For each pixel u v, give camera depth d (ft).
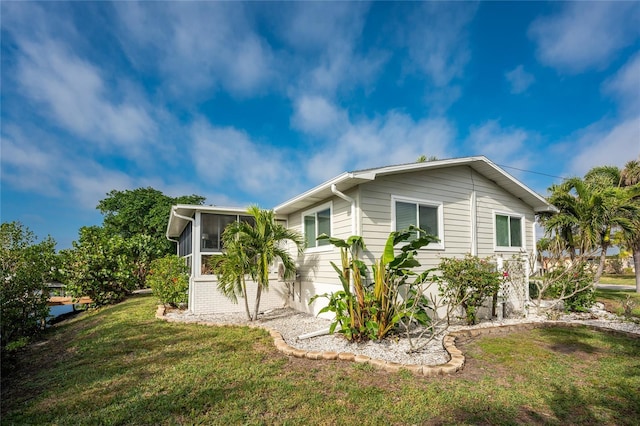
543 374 15.61
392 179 26.13
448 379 14.98
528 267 32.91
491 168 31.58
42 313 25.95
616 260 92.02
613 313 32.14
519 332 23.90
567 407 12.35
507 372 15.93
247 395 13.20
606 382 14.65
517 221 36.78
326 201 28.45
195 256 33.73
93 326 27.71
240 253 26.99
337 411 11.94
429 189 28.32
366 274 23.72
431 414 11.73
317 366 16.58
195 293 32.63
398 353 18.54
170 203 80.23
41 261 27.96
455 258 26.86
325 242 28.66
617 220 40.27
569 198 41.24
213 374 15.49
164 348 19.95
